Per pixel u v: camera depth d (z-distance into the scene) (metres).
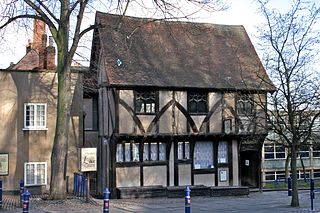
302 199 23.91
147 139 26.77
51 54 27.62
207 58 29.86
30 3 19.75
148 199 24.47
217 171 28.08
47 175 25.12
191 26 31.30
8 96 24.73
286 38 21.81
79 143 25.88
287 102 21.00
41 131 25.19
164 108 26.91
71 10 19.83
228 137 28.16
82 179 21.81
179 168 27.36
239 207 19.98
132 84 26.08
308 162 42.78
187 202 13.09
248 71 29.59
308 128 21.56
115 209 18.94
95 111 30.38
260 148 28.98
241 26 32.94
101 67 28.69
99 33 28.22
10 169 24.56
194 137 27.45
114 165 26.19
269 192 29.38
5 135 24.59
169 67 28.23
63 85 20.48
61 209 17.91
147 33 29.70
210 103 27.86
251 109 28.33
